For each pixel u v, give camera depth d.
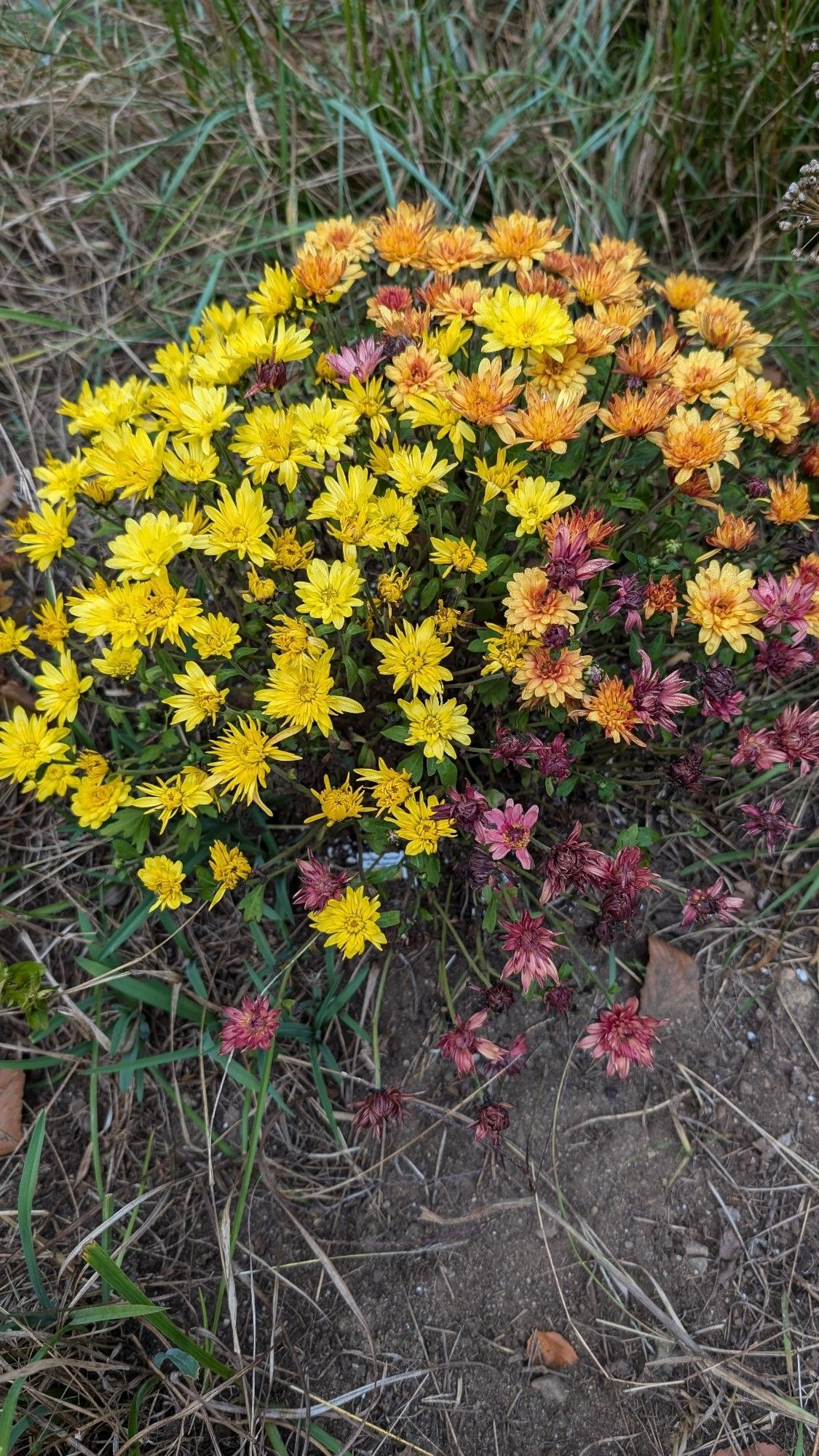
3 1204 0.51
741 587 0.45
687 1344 0.47
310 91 0.80
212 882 0.48
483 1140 0.52
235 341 0.49
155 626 0.45
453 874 0.55
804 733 0.46
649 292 0.63
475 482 0.52
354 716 0.54
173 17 0.76
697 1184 0.51
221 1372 0.44
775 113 0.73
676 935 0.56
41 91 0.81
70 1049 0.54
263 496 0.50
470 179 0.80
